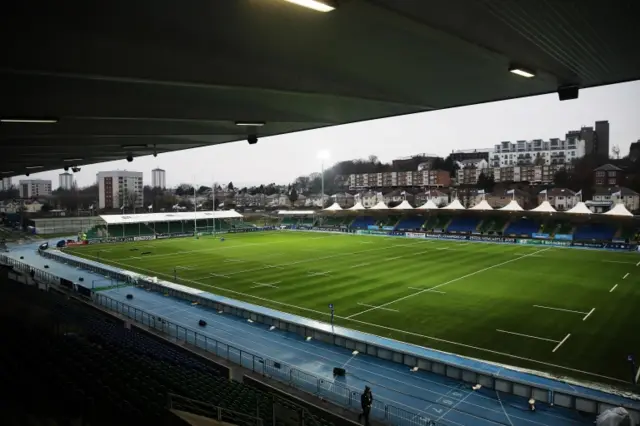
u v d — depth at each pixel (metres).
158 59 9.52
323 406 17.86
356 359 23.56
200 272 47.44
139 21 7.40
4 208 166.75
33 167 44.56
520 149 193.00
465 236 77.69
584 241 66.81
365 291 37.81
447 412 17.92
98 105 14.24
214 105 14.88
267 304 34.34
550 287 38.84
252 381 19.50
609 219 69.88
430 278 42.97
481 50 8.80
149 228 92.94
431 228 90.69
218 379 17.89
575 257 55.75
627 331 27.00
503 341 25.64
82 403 10.27
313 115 16.91
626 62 9.22
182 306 34.38
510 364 22.42
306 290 38.50
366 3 6.67
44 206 162.75
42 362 14.17
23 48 8.44
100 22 7.38
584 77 10.32
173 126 19.69
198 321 30.30
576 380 20.47
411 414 17.66
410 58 9.55
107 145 26.08
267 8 6.98
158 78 10.98
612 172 127.50
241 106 15.12
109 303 34.69
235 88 12.20
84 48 8.59
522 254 58.72
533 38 7.98
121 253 62.72
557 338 26.02
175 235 87.56
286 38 8.38
